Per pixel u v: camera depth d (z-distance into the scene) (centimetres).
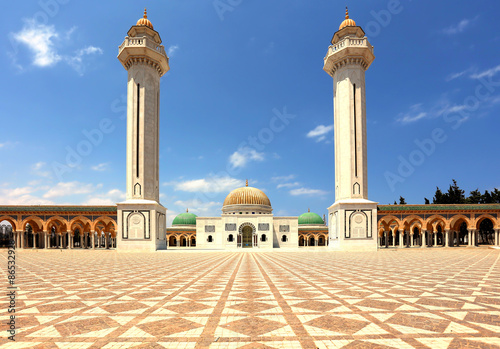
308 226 8769
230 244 7138
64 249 4997
